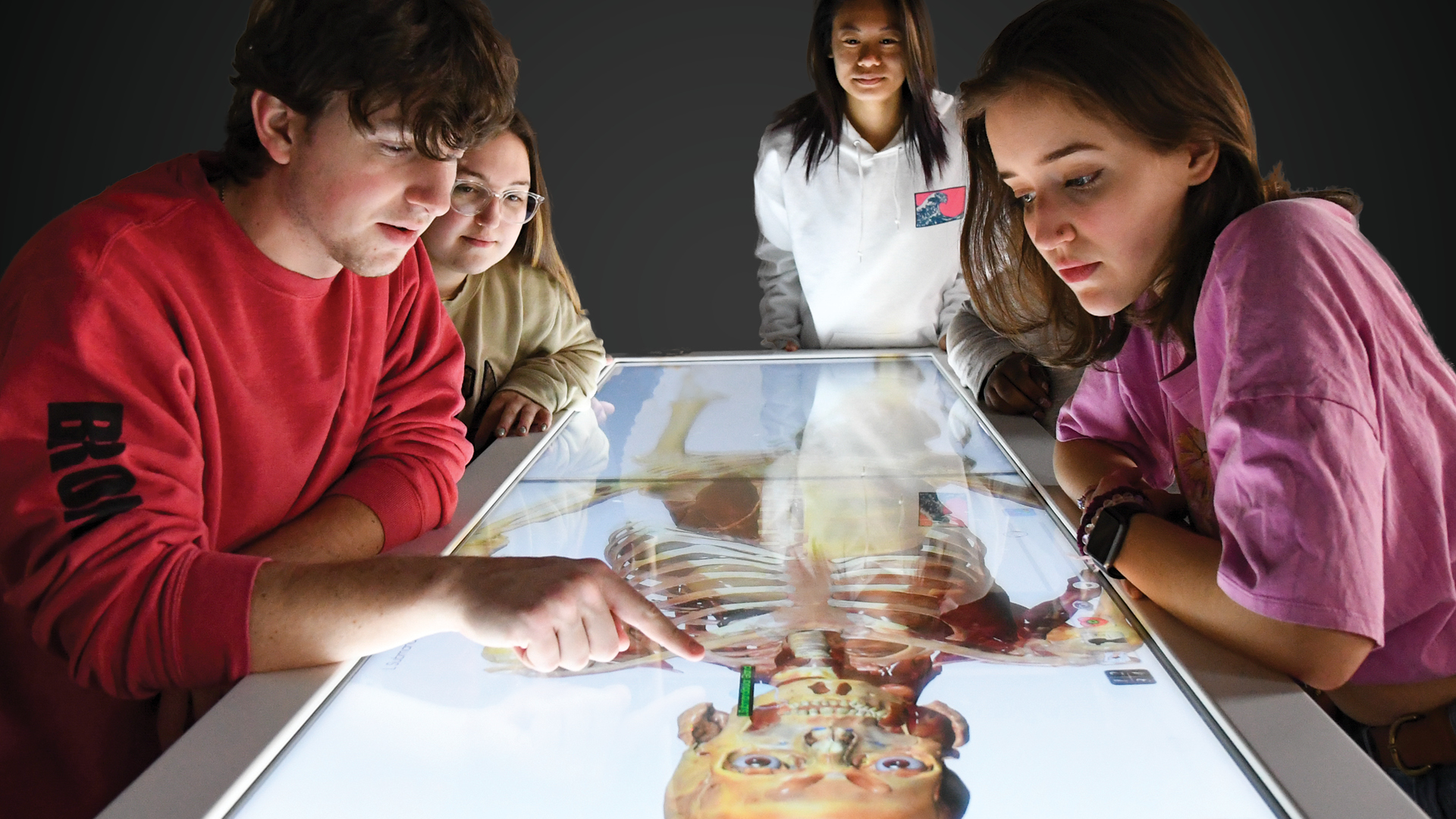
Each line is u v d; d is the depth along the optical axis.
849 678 0.77
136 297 0.90
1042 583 0.93
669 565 0.99
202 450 0.99
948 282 2.44
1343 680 0.74
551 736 0.71
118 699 0.95
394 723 0.75
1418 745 0.86
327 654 0.83
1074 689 0.75
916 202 2.35
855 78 2.22
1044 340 1.23
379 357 1.20
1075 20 0.84
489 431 1.51
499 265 1.77
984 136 1.10
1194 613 0.81
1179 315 0.91
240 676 0.83
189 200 0.97
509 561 0.87
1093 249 0.89
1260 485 0.74
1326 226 0.81
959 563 0.98
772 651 0.82
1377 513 0.73
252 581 0.84
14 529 0.82
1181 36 0.83
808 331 2.64
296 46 0.88
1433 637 0.82
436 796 0.65
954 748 0.67
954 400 1.59
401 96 0.88
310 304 1.08
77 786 0.98
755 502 1.16
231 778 0.66
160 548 0.85
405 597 0.83
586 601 0.82
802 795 0.63
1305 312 0.76
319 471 1.14
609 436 1.47
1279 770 0.63
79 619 0.82
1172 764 0.65
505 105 0.97
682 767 0.67
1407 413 0.79
